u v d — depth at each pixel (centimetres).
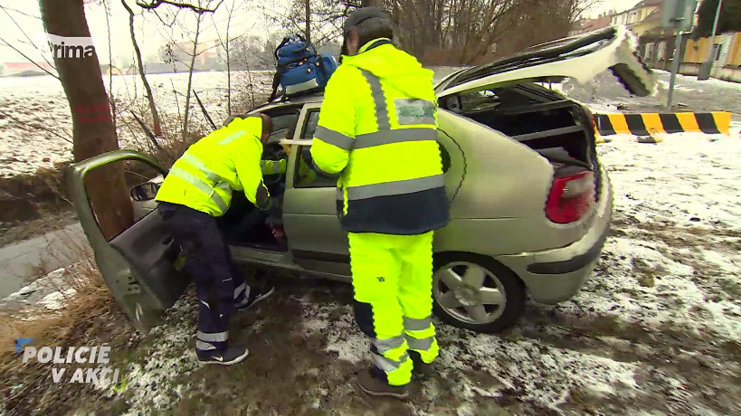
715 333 260
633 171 554
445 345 262
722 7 2823
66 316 326
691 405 213
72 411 238
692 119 693
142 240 258
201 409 230
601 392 223
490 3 1591
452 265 262
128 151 277
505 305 256
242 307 307
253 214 336
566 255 232
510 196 231
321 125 192
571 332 267
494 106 319
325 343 272
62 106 1337
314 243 284
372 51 195
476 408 218
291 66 322
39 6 310
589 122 277
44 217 705
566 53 251
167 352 277
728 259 338
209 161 243
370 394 229
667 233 386
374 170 192
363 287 210
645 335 262
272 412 225
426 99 200
